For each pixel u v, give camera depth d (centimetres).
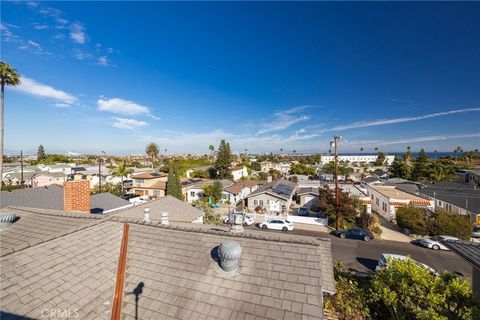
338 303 888
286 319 494
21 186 4016
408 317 869
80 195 1520
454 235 2255
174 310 540
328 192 3025
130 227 861
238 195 4475
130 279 631
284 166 9694
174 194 3991
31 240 738
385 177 6381
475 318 720
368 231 2406
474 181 3762
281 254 664
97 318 516
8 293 511
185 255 700
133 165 10306
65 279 588
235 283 593
